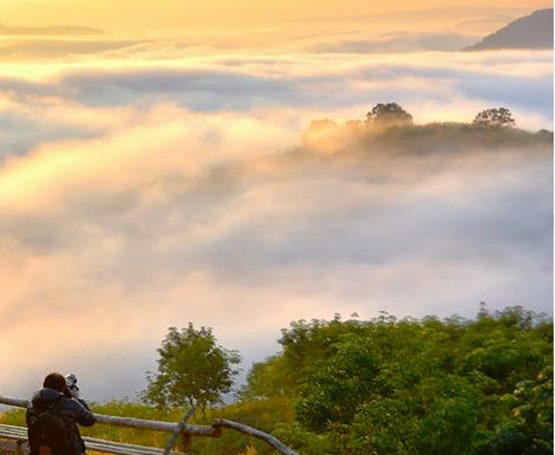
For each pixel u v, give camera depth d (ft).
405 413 62.80
